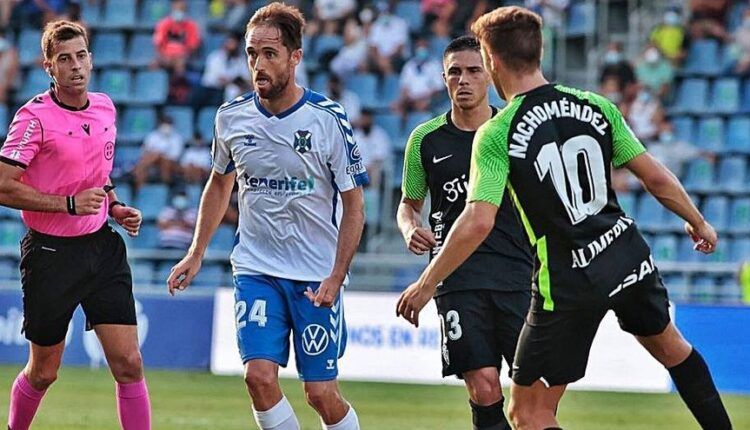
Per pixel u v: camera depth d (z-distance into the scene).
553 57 68.25
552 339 19.77
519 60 20.00
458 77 24.42
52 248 24.12
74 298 24.16
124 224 24.81
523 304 24.25
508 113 19.73
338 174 23.02
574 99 19.97
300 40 22.72
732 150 63.78
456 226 19.42
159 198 62.66
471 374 24.05
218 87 66.25
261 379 22.27
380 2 69.38
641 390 45.31
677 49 65.56
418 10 69.19
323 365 23.11
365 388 45.53
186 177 62.88
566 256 19.69
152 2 72.44
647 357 45.34
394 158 64.62
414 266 55.00
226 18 70.94
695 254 59.62
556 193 19.58
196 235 24.11
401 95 65.38
